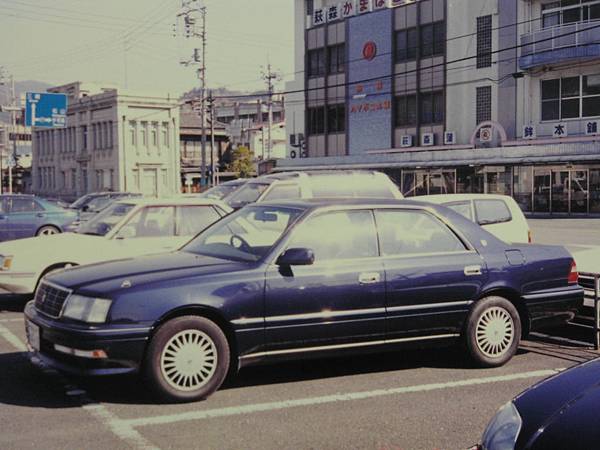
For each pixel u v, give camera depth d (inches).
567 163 1328.7
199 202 408.2
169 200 405.4
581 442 115.6
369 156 1669.5
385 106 1731.1
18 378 251.1
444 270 256.4
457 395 232.8
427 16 1631.4
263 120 4092.0
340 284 239.9
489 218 462.9
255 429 199.6
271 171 1989.4
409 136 1653.5
